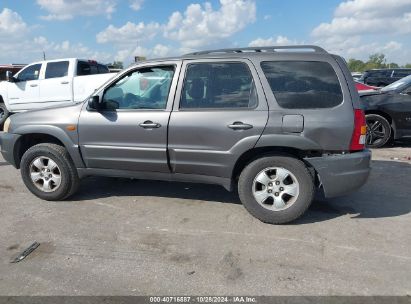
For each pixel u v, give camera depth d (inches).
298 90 164.2
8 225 174.4
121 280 129.6
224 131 168.7
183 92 177.0
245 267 136.9
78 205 197.9
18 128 203.2
